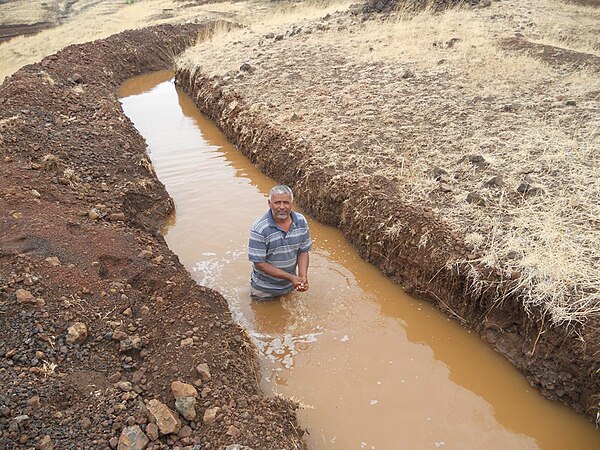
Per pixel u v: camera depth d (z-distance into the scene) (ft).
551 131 22.54
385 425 13.28
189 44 61.11
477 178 19.70
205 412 11.52
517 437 13.02
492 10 46.98
